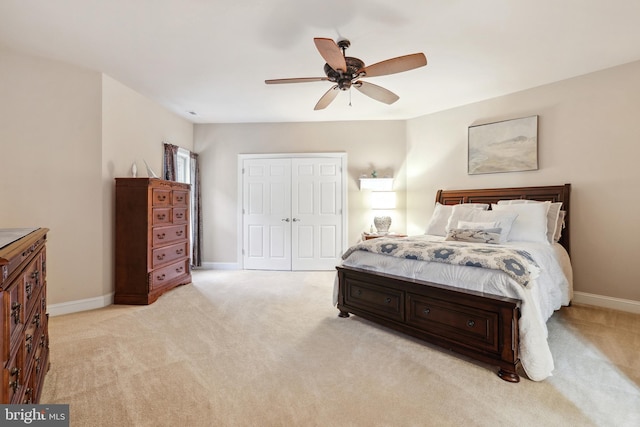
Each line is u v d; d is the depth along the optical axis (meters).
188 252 4.09
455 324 2.06
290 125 5.05
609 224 3.10
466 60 2.90
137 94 3.71
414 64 2.17
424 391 1.70
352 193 5.00
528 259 2.18
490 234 2.84
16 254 1.06
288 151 5.05
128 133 3.55
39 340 1.60
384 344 2.28
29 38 2.51
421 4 2.07
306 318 2.83
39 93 2.84
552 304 2.36
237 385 1.76
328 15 2.19
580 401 1.61
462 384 1.77
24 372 1.25
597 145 3.16
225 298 3.46
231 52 2.73
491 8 2.12
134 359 2.05
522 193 3.61
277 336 2.43
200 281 4.25
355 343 2.30
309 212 5.03
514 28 2.36
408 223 4.89
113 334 2.46
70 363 2.00
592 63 2.98
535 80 3.38
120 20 2.25
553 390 1.71
